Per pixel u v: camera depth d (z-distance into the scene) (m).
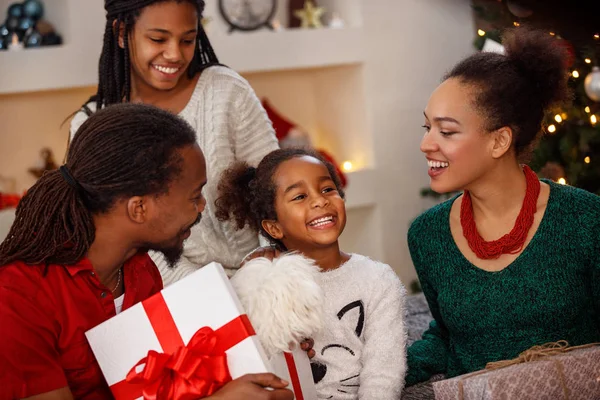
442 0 4.37
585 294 1.57
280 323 1.36
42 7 3.91
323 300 1.43
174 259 1.44
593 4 1.73
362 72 4.32
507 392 1.32
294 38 4.20
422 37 4.39
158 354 1.27
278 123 4.41
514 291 1.57
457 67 1.58
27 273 1.30
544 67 1.54
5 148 3.98
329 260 1.71
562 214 1.57
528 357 1.44
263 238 1.96
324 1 4.61
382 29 4.33
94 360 1.35
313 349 1.60
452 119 1.53
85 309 1.34
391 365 1.61
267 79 4.60
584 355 1.39
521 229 1.56
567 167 3.00
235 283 1.42
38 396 1.26
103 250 1.37
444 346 1.79
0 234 3.56
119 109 1.35
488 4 2.91
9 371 1.24
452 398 1.39
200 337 1.27
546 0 1.77
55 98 4.04
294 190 1.69
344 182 4.23
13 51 3.72
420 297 2.43
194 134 1.39
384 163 4.36
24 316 1.26
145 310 1.31
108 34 1.94
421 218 1.72
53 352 1.30
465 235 1.61
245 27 4.25
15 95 3.96
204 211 1.93
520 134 1.56
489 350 1.62
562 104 1.61
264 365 1.27
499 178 1.58
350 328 1.64
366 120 4.34
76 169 1.32
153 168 1.31
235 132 1.99
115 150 1.30
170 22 1.85
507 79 1.52
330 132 4.68
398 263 4.41
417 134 4.42
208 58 2.06
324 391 1.62
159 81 1.91
